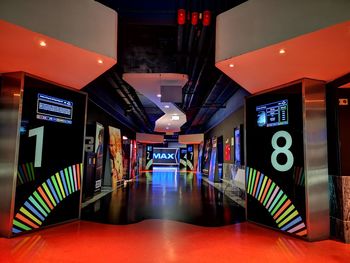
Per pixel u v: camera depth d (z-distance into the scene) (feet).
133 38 19.48
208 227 16.85
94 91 27.73
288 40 10.68
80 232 15.49
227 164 38.73
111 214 20.29
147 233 15.43
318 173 14.67
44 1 10.82
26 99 14.92
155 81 22.72
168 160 105.50
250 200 18.37
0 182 14.37
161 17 16.06
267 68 13.75
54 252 12.25
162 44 20.36
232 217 19.62
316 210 14.46
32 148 15.20
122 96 33.78
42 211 15.78
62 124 17.22
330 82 15.35
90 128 29.89
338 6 9.37
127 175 50.49
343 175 14.38
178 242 13.92
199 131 74.95
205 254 12.26
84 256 11.81
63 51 12.30
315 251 12.75
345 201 14.14
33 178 15.26
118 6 16.01
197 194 31.65
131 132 57.93
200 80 26.61
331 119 15.21
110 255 11.97
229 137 37.70
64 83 16.84
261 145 17.87
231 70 14.25
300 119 15.19
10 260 11.22
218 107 39.58
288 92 16.06
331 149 15.20
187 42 18.11
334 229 14.73
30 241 13.69
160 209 22.38
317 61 12.66
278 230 15.98
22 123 14.58
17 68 14.24
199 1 15.05
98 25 12.73
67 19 11.51
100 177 32.94
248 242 14.02
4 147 14.40
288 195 15.57
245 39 12.18
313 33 10.03
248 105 19.27
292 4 10.62
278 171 16.39
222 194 31.76
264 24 11.51
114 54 13.42
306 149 14.49
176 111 35.86
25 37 10.94
